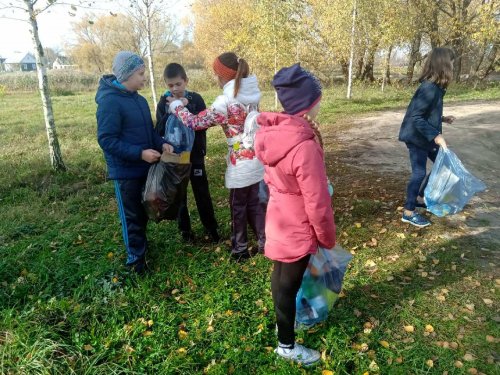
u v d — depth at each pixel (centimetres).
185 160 338
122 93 326
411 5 2117
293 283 254
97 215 512
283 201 242
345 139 932
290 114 235
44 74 658
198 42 2766
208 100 1866
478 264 382
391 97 1794
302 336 293
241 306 329
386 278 364
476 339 291
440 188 433
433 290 346
